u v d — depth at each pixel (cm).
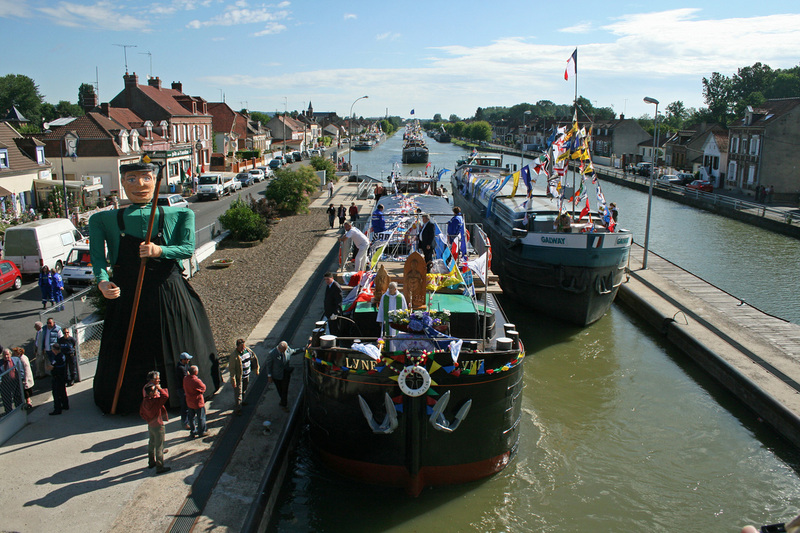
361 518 873
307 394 985
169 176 4706
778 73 8844
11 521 751
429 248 1280
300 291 1864
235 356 1038
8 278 1852
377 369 866
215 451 930
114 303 1048
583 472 1003
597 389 1334
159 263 1044
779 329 1549
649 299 1831
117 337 1038
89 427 1007
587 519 882
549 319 1795
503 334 1101
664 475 1002
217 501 802
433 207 1881
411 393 847
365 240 1261
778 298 2069
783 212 3431
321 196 4328
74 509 778
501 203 2044
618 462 1039
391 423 869
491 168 3266
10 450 927
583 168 1702
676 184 5306
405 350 866
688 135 6750
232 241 2638
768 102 4775
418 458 888
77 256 1903
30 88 9244
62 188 3133
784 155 4378
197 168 5525
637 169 6378
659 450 1081
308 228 3061
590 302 1641
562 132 1739
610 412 1226
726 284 2259
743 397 1245
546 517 884
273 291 1867
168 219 1051
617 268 1639
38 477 852
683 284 2002
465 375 868
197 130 5800
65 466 882
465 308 1041
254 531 767
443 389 870
